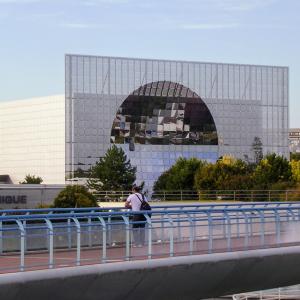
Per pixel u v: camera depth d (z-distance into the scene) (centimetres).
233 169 11938
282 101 15912
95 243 2792
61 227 2639
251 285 3288
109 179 12594
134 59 14950
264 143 15762
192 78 15200
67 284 2538
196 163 12588
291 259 3294
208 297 3194
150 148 14950
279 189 10531
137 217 3019
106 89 14888
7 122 16438
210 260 2967
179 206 3944
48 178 15362
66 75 14750
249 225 3294
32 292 2453
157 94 15012
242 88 15588
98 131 14900
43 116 15538
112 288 2706
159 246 2964
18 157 16162
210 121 15312
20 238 2533
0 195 9950
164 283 2867
